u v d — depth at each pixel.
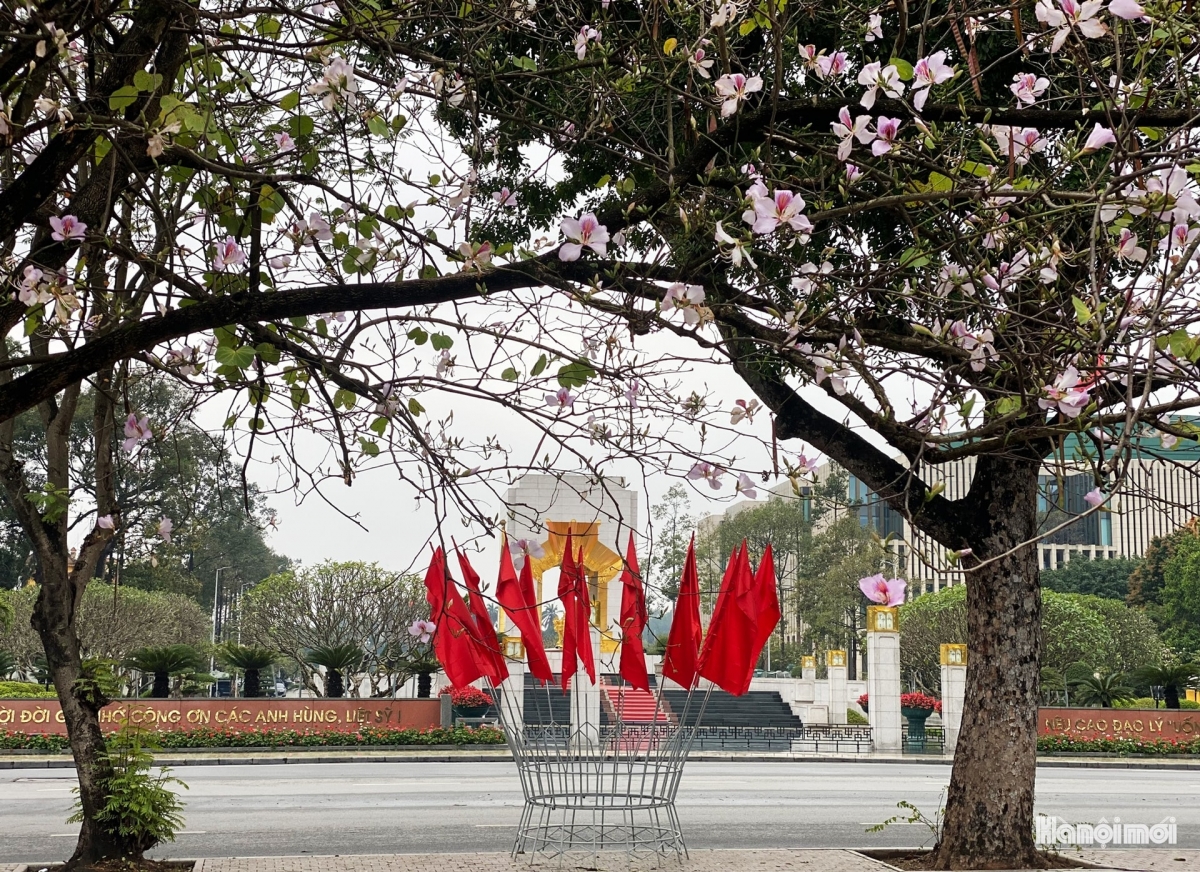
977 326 4.12
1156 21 3.26
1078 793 16.33
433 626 6.16
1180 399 3.28
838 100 4.13
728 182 4.17
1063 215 3.76
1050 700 35.44
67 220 3.83
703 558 51.25
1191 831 12.01
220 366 3.88
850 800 14.67
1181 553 53.94
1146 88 3.57
